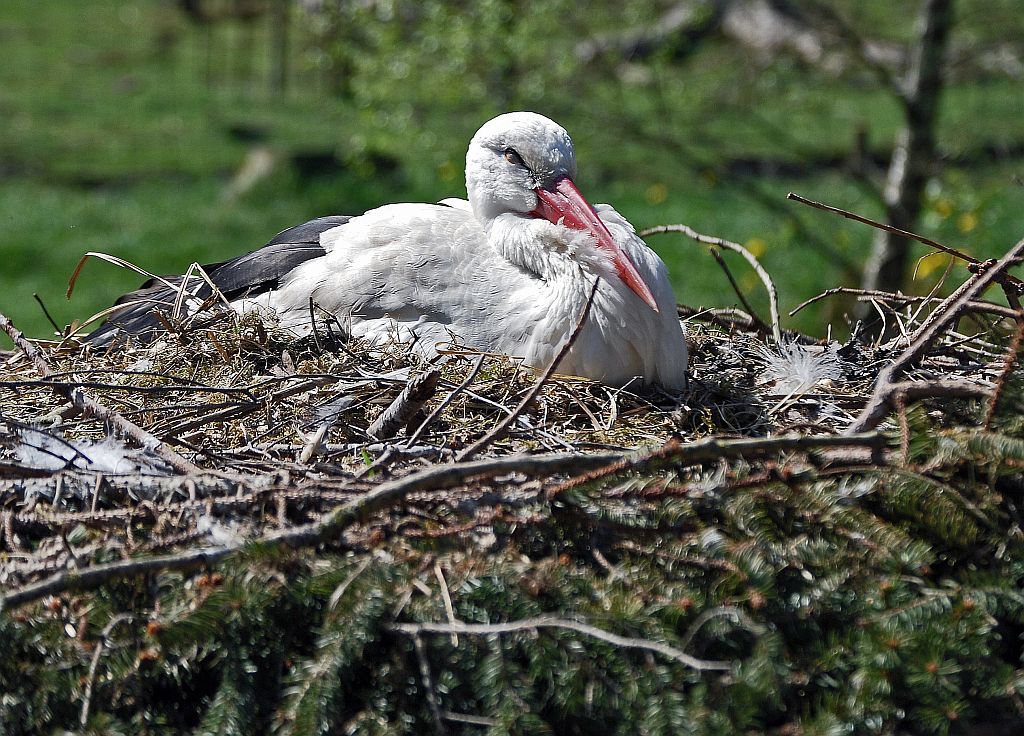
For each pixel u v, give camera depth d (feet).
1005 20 50.34
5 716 16.78
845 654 16.92
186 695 17.54
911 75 50.01
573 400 24.70
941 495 17.76
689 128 56.90
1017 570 17.92
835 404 24.68
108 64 130.72
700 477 18.78
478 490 18.01
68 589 15.57
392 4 50.80
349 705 16.85
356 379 23.56
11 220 79.20
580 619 16.25
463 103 51.75
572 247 26.50
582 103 53.47
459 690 16.67
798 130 91.61
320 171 87.04
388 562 16.79
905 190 49.80
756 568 16.94
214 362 25.81
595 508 17.79
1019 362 19.27
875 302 27.73
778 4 54.90
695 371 27.32
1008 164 55.31
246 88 120.47
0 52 133.59
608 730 16.69
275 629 17.13
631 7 51.57
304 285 28.35
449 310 27.20
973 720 17.06
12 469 19.35
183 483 18.48
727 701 15.94
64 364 25.86
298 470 19.58
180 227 78.95
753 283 49.60
